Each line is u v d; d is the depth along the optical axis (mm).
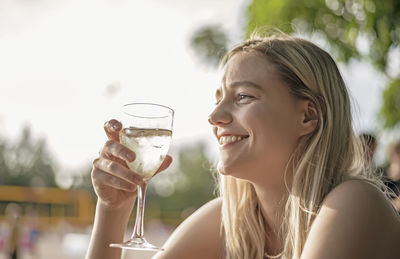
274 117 1758
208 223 2107
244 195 1991
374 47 5742
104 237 1866
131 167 1777
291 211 1791
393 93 6496
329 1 5891
